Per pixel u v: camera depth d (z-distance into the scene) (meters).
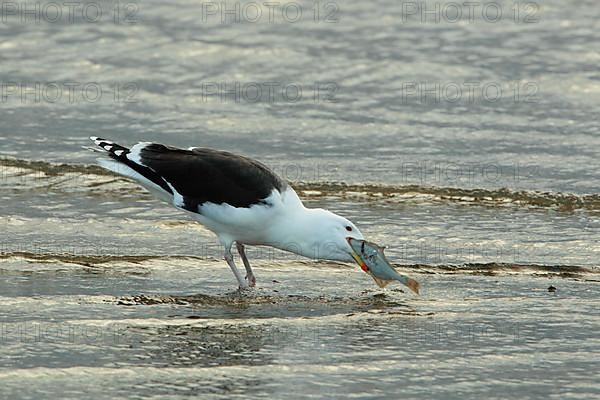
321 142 18.45
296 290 12.90
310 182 16.73
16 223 14.62
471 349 11.02
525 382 10.23
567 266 13.77
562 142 18.52
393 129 19.02
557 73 21.38
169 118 19.27
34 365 10.26
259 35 22.78
